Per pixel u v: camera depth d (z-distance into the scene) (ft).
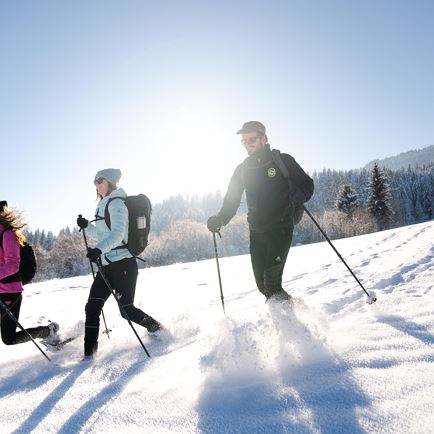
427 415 5.82
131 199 13.34
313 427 6.04
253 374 8.29
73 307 27.81
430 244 26.25
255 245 13.04
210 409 7.11
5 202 13.07
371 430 5.72
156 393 8.25
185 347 11.46
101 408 7.98
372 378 7.25
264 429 6.20
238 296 22.50
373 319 10.93
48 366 12.08
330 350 8.88
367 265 23.68
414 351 8.21
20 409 8.64
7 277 12.86
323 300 14.94
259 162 12.68
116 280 12.96
